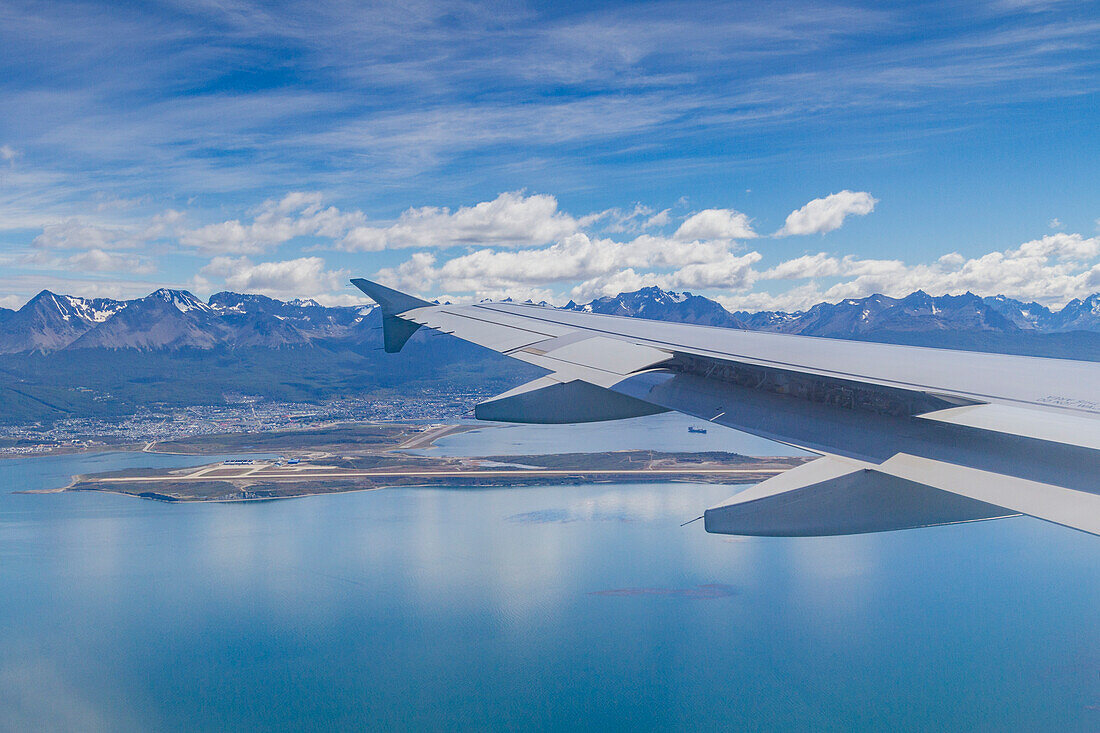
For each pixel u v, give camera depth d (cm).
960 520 1174
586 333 2442
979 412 1269
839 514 1189
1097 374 1570
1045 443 1194
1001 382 1513
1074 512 962
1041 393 1423
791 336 2358
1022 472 1124
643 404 1808
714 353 1886
